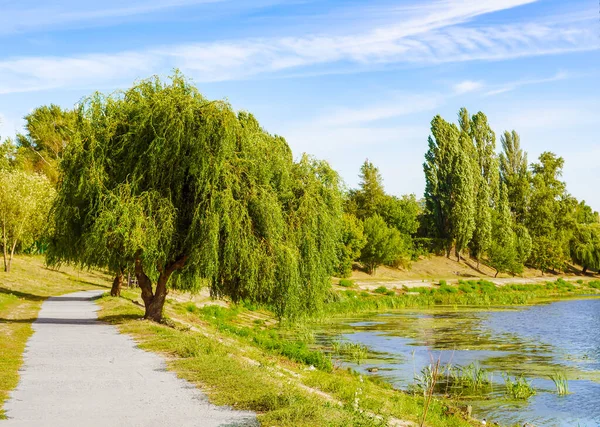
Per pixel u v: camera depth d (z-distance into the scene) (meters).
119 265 25.64
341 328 44.50
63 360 15.89
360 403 14.33
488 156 115.44
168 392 12.04
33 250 66.75
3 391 12.07
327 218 29.89
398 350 33.34
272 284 25.97
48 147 74.00
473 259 116.56
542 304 70.06
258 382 12.66
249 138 26.20
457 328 44.44
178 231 24.67
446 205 106.38
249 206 25.58
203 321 35.97
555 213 129.12
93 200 24.22
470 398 22.38
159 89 25.95
